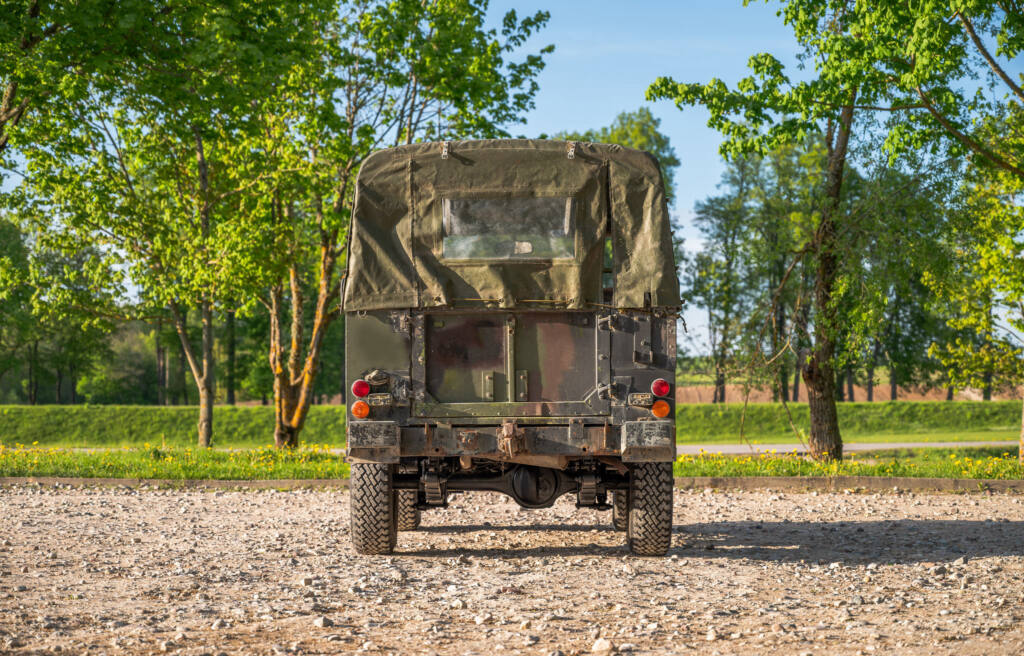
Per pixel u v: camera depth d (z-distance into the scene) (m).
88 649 5.12
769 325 20.23
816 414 20.45
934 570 7.77
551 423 7.75
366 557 8.37
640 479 8.12
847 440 45.75
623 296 7.79
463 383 7.80
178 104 16.52
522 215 7.92
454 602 6.32
